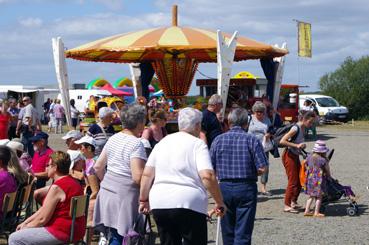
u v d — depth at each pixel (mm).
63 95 15055
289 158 10477
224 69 13344
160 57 16078
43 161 10016
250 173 6844
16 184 7836
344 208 10953
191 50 13961
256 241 8383
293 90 30094
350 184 13969
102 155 6547
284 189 13156
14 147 9641
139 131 6539
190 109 5840
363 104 53250
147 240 6727
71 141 9188
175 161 5605
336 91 53969
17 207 7777
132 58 17078
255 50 14492
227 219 6965
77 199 6309
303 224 9547
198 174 5605
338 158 19656
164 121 9406
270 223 9602
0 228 7371
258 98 23109
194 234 5574
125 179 6320
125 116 6480
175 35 13992
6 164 7816
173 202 5488
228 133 6969
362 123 44969
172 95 16250
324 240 8461
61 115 32062
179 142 5684
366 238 8586
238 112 7035
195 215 5539
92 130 9172
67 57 15562
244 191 6805
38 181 9992
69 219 6391
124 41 13906
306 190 10141
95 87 47625
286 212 10570
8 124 15492
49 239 6285
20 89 44875
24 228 6359
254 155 6805
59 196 6371
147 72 18375
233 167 6832
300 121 10453
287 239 8508
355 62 54062
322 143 10141
